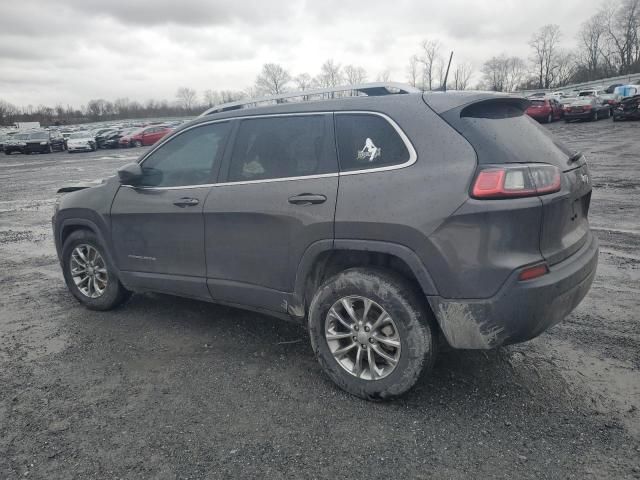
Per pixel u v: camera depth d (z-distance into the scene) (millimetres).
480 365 3490
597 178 11383
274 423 2934
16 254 7383
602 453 2588
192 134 3957
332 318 3189
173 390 3328
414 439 2748
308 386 3324
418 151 2887
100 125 78750
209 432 2869
